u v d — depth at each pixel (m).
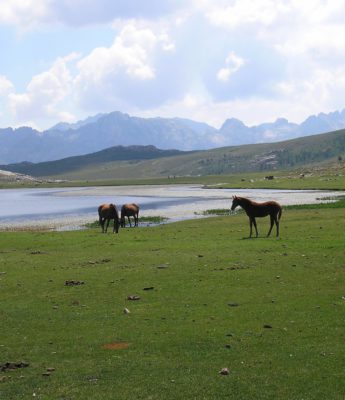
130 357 13.07
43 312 17.78
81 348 13.92
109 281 22.39
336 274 21.59
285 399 10.37
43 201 130.00
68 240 38.66
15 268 26.69
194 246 31.92
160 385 11.26
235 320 15.84
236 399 10.46
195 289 20.17
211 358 12.74
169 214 73.19
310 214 55.00
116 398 10.72
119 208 90.62
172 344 13.89
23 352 13.80
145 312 17.23
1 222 70.44
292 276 21.66
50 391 11.20
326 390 10.66
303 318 15.74
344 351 12.80
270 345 13.48
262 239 33.88
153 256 28.59
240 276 22.09
